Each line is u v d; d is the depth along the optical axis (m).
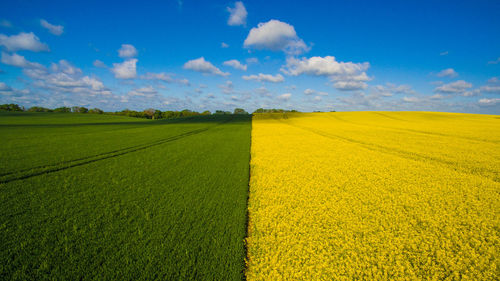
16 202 7.40
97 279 4.10
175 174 10.95
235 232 5.74
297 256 5.00
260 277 4.35
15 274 4.17
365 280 4.34
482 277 4.37
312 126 41.81
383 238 5.71
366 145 20.64
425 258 4.94
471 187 9.41
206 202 7.60
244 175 10.88
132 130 33.59
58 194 8.14
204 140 23.69
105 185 9.21
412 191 8.98
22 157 13.98
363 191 9.00
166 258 4.72
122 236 5.46
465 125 39.56
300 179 10.63
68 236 5.43
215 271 4.38
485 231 5.96
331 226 6.25
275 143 22.11
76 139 22.72
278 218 6.73
